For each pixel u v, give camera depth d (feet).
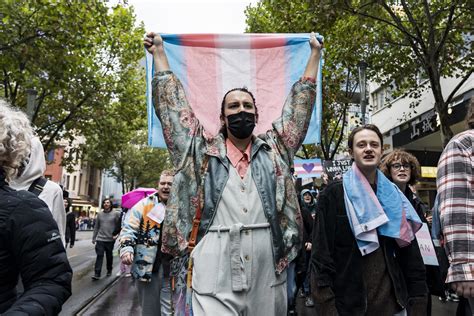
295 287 8.36
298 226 8.04
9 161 5.92
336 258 8.99
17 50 39.47
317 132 11.13
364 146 9.48
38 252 5.45
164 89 8.62
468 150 7.88
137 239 14.79
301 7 40.81
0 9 38.06
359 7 36.73
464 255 7.39
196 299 7.48
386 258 8.91
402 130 67.92
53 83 42.73
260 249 7.58
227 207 7.70
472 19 37.35
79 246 81.51
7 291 5.54
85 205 207.31
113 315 23.02
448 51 43.60
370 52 51.19
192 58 11.25
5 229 5.42
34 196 5.80
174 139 8.25
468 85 51.16
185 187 7.97
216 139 8.29
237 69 11.25
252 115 8.25
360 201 8.98
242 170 8.09
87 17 40.91
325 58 53.26
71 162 74.79
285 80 11.15
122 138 69.87
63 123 64.44
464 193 7.67
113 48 60.54
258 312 7.50
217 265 7.47
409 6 43.29
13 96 53.42
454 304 25.82
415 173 12.75
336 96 63.26
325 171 39.09
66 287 5.61
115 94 65.72
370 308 8.74
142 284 14.88
